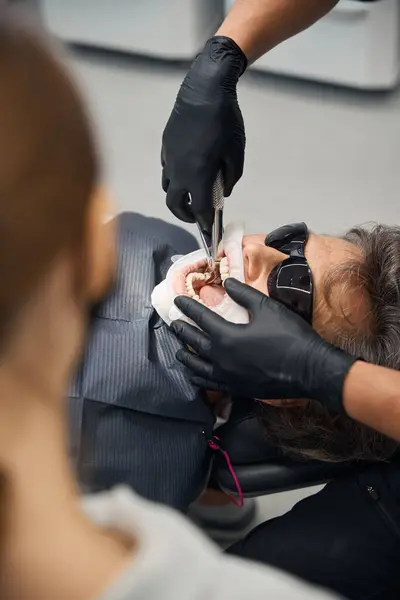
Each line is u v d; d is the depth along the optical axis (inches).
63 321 12.1
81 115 11.3
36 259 11.0
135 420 40.5
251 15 46.5
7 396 11.7
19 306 11.1
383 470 42.4
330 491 42.8
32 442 12.0
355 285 41.3
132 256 45.1
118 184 75.1
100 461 39.4
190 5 82.8
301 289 40.9
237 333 38.7
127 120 81.7
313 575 40.3
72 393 39.2
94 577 12.2
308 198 74.3
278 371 38.0
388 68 81.4
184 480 42.1
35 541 12.1
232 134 45.3
